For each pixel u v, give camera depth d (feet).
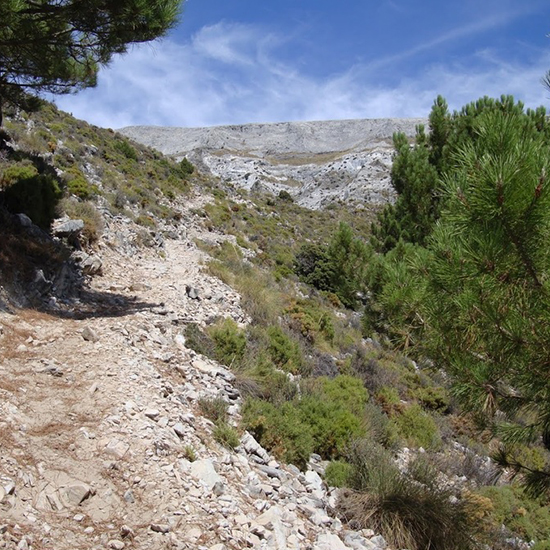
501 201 12.01
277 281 68.18
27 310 27.99
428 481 23.30
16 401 18.12
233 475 18.51
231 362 30.22
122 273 43.73
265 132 495.00
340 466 23.41
